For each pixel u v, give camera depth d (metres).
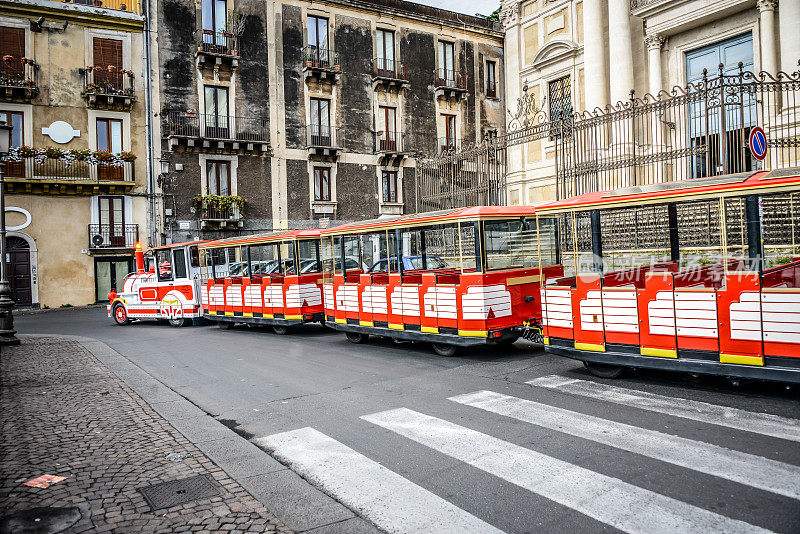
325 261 13.53
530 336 10.26
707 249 7.71
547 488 4.65
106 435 6.54
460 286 10.12
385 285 11.70
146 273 19.53
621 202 7.68
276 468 5.42
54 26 26.64
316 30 31.86
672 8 17.73
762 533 3.77
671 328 7.16
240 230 29.64
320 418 7.01
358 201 32.81
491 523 4.14
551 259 11.03
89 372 10.53
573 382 8.03
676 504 4.24
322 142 31.84
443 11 35.41
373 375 9.30
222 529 4.17
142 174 27.97
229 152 29.38
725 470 4.76
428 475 5.07
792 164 14.63
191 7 28.78
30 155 25.72
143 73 28.00
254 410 7.57
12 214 25.97
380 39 33.66
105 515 4.44
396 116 33.97
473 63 36.56
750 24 16.42
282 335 15.12
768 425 5.76
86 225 27.25
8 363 11.59
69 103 26.92
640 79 19.22
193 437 6.43
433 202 18.44
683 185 7.27
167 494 4.83
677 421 6.06
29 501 4.72
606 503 4.32
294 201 31.05
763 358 6.41
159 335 16.42
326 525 4.23
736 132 14.09
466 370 9.30
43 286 26.50
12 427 6.89
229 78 29.48
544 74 23.53
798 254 6.69
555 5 22.95
